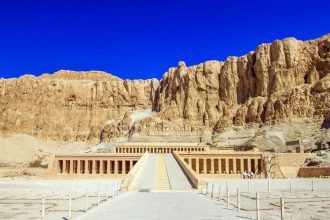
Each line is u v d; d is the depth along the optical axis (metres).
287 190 60.53
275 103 165.50
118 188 56.78
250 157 108.50
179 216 25.81
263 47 190.75
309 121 150.25
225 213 27.80
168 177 64.38
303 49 181.88
